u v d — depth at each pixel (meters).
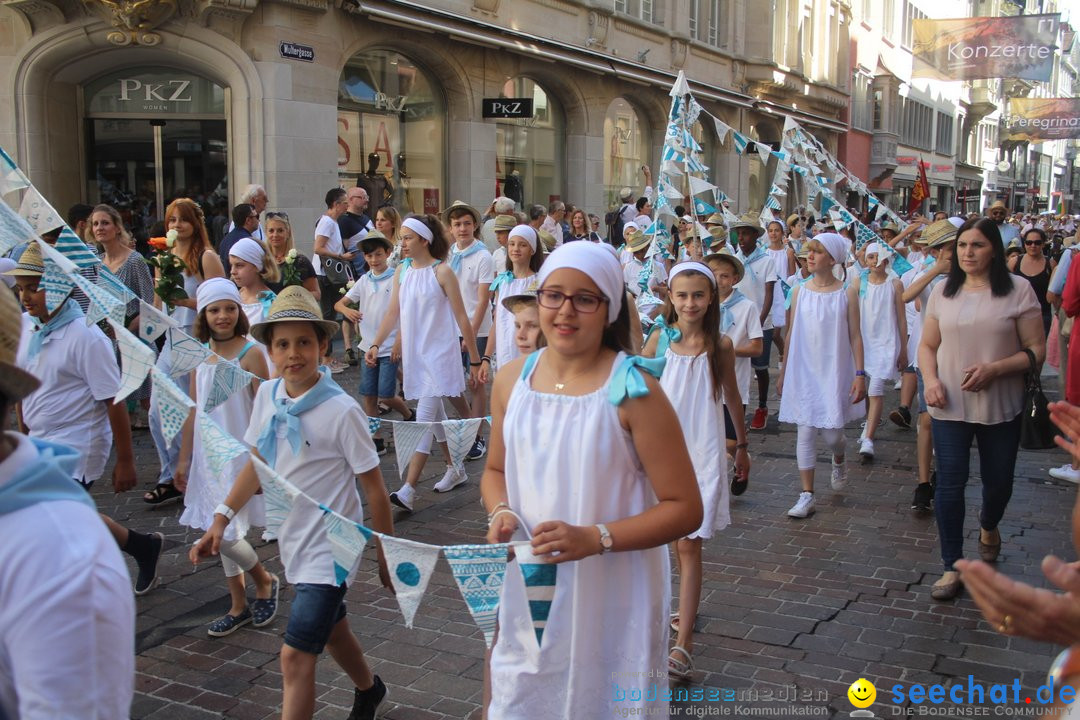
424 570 2.58
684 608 4.09
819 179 9.69
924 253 11.36
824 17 33.75
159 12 12.68
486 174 17.72
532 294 5.21
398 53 16.02
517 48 17.34
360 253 12.04
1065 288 6.00
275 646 4.36
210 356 4.31
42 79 12.95
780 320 11.05
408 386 6.86
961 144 57.62
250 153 13.48
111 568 1.61
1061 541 5.95
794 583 5.19
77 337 4.52
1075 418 2.67
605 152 21.94
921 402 6.40
